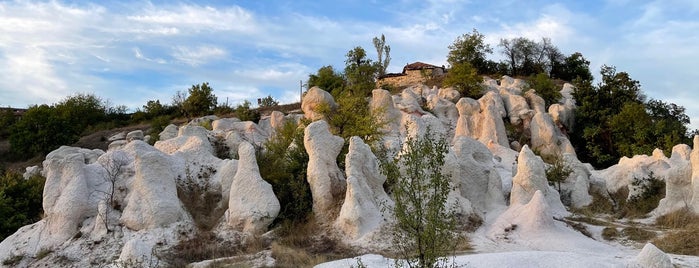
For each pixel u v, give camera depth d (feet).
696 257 46.80
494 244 55.57
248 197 62.23
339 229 59.88
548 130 123.44
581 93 143.23
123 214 61.67
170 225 61.05
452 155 66.54
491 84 165.17
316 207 64.34
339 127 98.17
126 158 71.20
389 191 68.74
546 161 113.50
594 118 137.90
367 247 55.57
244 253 55.88
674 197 65.10
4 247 62.13
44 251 59.98
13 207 77.56
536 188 67.41
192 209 65.31
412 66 216.13
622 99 137.69
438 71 212.84
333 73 185.98
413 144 40.34
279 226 62.03
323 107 103.96
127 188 66.18
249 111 159.43
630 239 56.75
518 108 135.74
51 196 64.85
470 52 217.15
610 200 76.48
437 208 34.94
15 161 141.49
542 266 42.55
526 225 57.98
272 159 76.07
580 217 67.26
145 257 49.90
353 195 59.82
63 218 62.23
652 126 124.06
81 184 64.80
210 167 71.56
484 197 68.69
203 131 89.15
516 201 66.69
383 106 109.60
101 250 58.75
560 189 78.84
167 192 62.95
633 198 73.00
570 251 51.52
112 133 166.20
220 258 54.65
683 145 88.69
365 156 66.03
